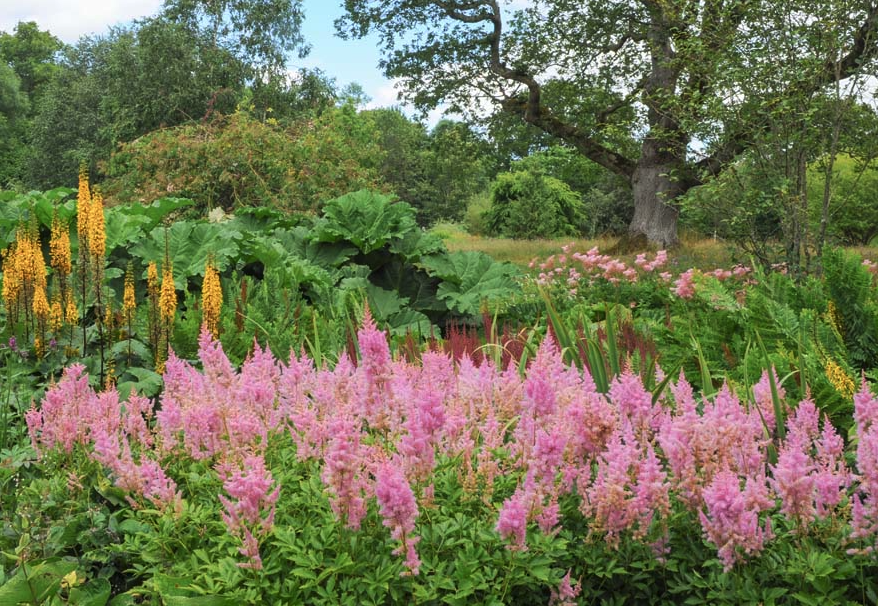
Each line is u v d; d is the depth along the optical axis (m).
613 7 23.38
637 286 9.49
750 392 3.79
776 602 2.46
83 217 5.35
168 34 34.22
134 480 2.84
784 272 9.06
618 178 29.34
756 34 9.80
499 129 26.91
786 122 9.27
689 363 5.05
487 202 46.25
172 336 5.79
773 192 9.20
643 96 12.74
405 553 2.35
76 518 2.97
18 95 55.78
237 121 17.75
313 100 37.53
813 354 4.61
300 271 8.19
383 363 2.70
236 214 10.50
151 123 34.34
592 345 3.83
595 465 2.91
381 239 9.71
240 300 6.46
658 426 3.10
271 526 2.41
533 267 10.76
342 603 2.31
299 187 16.92
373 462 2.62
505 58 25.56
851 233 24.02
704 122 10.59
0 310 6.14
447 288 9.72
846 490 2.62
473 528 2.52
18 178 50.09
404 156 55.25
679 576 2.58
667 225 22.84
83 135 41.97
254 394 3.08
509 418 3.24
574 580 2.45
